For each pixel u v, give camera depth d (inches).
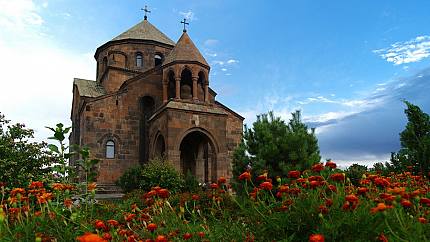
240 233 175.8
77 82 1269.7
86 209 219.8
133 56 1290.6
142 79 1119.0
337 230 142.1
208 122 981.2
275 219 161.8
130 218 208.5
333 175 181.0
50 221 187.0
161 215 208.4
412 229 140.6
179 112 952.9
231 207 256.8
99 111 1048.2
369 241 136.6
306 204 159.9
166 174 743.1
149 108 1131.3
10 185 426.6
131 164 1051.9
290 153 513.3
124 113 1077.1
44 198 191.2
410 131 478.9
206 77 1063.0
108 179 1014.4
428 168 437.4
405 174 310.8
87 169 254.8
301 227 156.6
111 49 1309.1
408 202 161.2
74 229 185.9
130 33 1347.2
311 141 537.6
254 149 557.6
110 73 1205.1
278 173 509.4
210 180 1029.8
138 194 579.5
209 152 1058.1
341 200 163.2
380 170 482.9
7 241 157.1
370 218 141.9
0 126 488.1
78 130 1250.0
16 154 459.2
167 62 1056.2
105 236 166.4
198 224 207.9
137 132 1080.2
